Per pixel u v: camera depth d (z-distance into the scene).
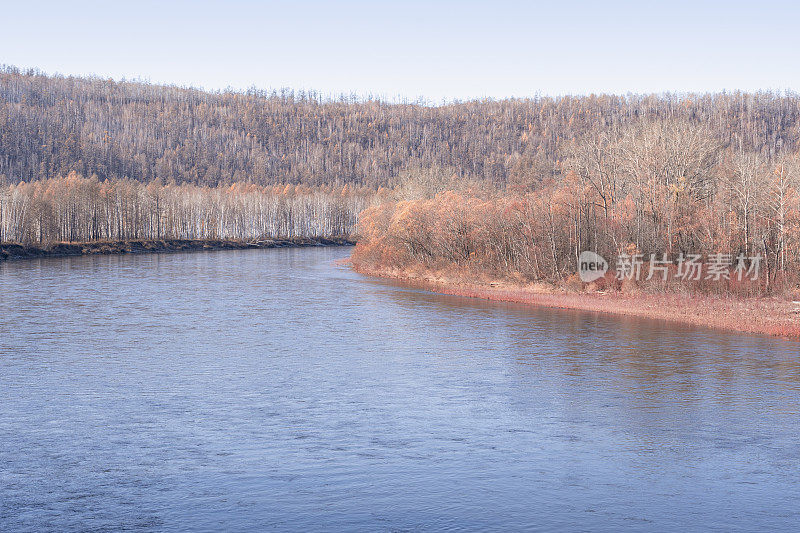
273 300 57.59
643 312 49.03
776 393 26.30
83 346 35.97
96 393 26.14
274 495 16.27
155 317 47.03
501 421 22.53
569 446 19.94
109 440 20.52
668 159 70.44
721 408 24.22
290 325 43.69
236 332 40.88
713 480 17.22
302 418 22.89
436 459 18.78
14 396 25.64
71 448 19.78
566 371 30.30
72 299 57.00
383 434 21.12
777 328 40.84
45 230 134.62
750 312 47.16
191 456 19.08
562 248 68.56
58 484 17.02
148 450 19.59
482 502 15.82
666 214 65.44
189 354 34.00
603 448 19.73
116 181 192.88
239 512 15.28
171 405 24.48
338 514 15.18
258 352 34.62
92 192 158.38
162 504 15.76
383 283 73.94
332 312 50.16
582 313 49.81
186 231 180.50
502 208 74.56
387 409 24.06
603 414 23.41
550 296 58.00
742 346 36.41
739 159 74.50
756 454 19.25
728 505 15.67
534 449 19.66
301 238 195.25
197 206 184.62
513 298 57.75
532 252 70.19
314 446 19.95
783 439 20.62
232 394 26.06
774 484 16.95
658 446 19.92
